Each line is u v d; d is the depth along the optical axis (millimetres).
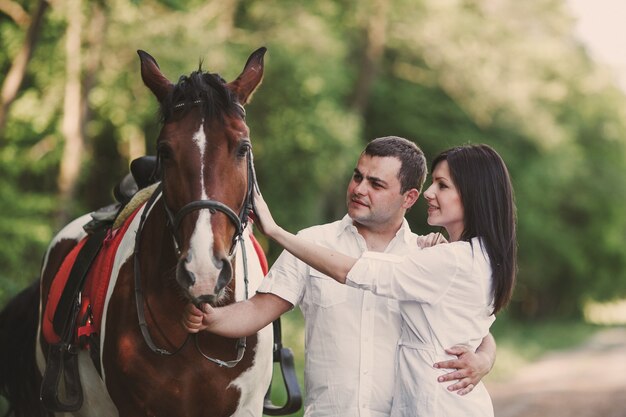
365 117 25109
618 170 37281
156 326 3555
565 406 10969
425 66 23828
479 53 21828
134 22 13438
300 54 16453
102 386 3986
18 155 13984
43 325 4496
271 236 3330
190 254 2992
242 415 3826
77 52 12953
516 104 22781
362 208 3490
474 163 3379
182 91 3229
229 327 3410
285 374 4312
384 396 3443
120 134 15328
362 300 3477
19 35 13469
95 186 17984
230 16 16203
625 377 14641
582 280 42219
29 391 5062
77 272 4219
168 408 3619
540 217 31969
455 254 3287
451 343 3279
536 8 24984
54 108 14055
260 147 17172
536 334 29094
